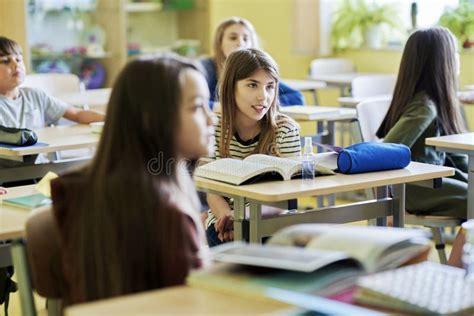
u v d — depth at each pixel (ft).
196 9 25.95
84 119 14.85
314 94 20.52
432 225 12.17
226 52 16.51
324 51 23.86
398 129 12.02
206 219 11.61
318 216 9.80
